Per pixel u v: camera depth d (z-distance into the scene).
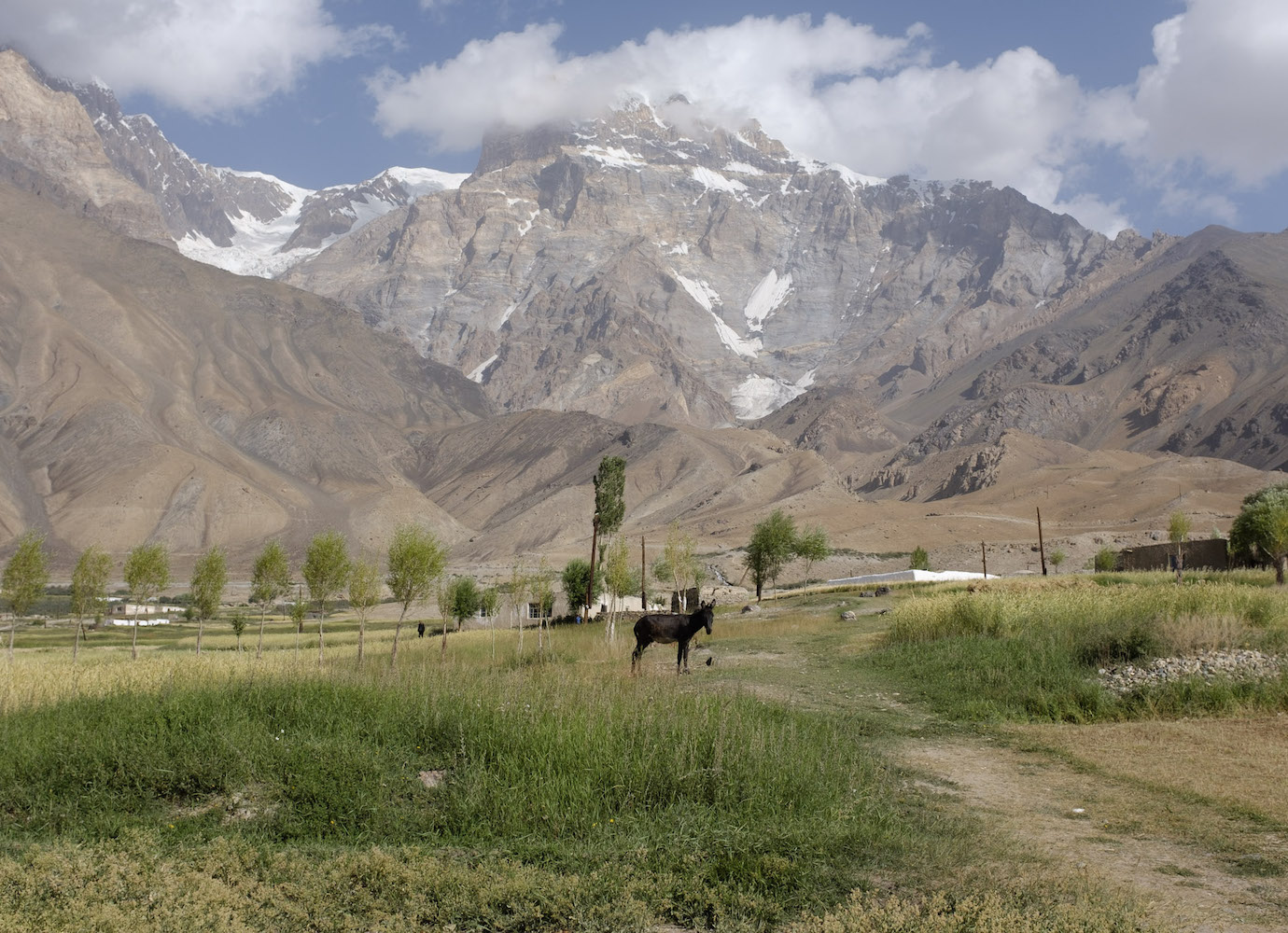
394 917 8.41
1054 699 19.39
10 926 7.93
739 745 12.84
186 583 196.25
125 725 13.77
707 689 20.30
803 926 8.08
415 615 112.25
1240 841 10.54
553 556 198.25
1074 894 8.59
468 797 11.46
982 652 24.75
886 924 7.89
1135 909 8.16
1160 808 11.88
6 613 117.38
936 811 11.77
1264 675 19.20
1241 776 13.27
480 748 12.96
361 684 16.56
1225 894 8.92
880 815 11.02
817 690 22.52
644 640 25.25
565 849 10.20
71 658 45.91
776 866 9.43
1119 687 20.05
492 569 179.50
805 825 10.53
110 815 11.21
